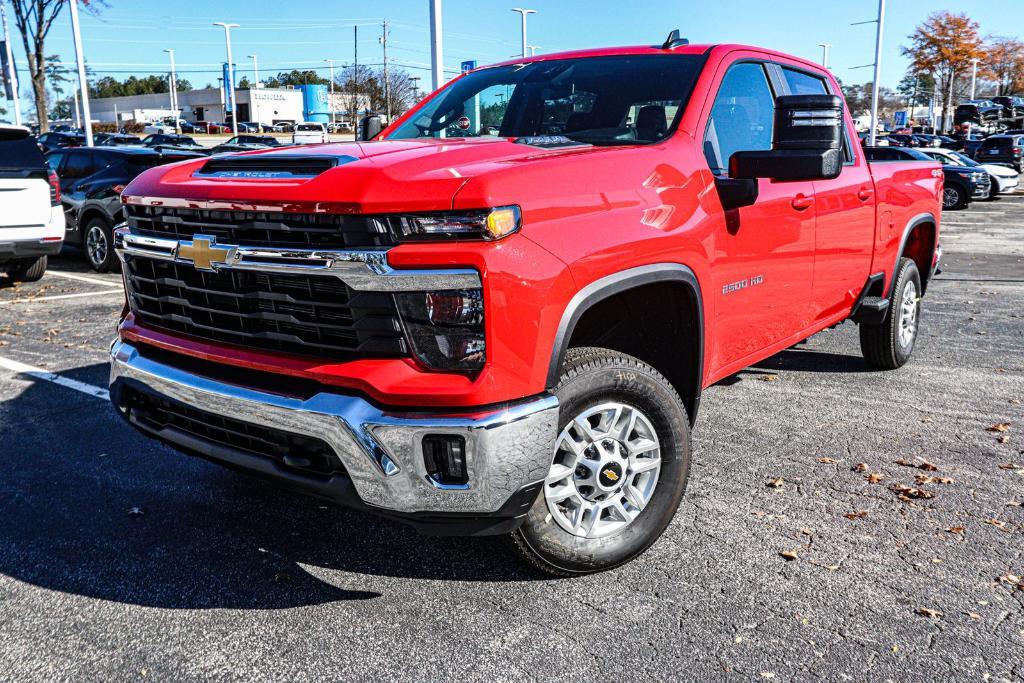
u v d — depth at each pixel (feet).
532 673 8.41
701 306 10.71
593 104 12.22
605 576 10.25
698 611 9.48
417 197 8.02
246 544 11.10
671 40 13.15
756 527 11.57
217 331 9.43
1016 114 149.18
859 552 10.86
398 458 8.16
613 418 9.78
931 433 15.46
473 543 11.14
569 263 8.62
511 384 8.29
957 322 26.03
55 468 13.58
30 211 29.32
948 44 182.50
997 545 11.07
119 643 8.91
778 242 12.65
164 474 13.39
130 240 10.25
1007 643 8.89
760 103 13.21
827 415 16.48
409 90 209.15
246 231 8.94
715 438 15.14
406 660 8.64
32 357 20.57
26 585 10.02
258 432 9.03
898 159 20.11
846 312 16.35
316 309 8.56
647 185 9.98
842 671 8.41
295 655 8.73
